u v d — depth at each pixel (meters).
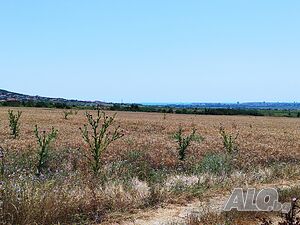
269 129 50.50
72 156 17.62
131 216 9.33
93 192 9.88
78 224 8.59
